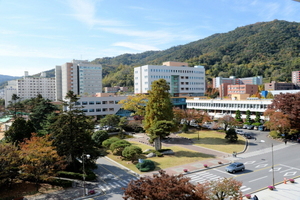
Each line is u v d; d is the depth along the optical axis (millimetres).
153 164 39906
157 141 50438
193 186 19375
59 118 35969
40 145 32062
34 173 29656
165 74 133250
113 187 32156
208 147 54531
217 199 22281
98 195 29500
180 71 139125
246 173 36594
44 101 70438
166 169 39219
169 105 54312
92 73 171500
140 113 78250
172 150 50844
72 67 163875
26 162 30203
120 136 66438
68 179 33969
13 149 31078
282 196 28031
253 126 77750
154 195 17016
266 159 44094
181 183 18453
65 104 37000
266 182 32656
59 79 173750
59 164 32812
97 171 39188
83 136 36469
